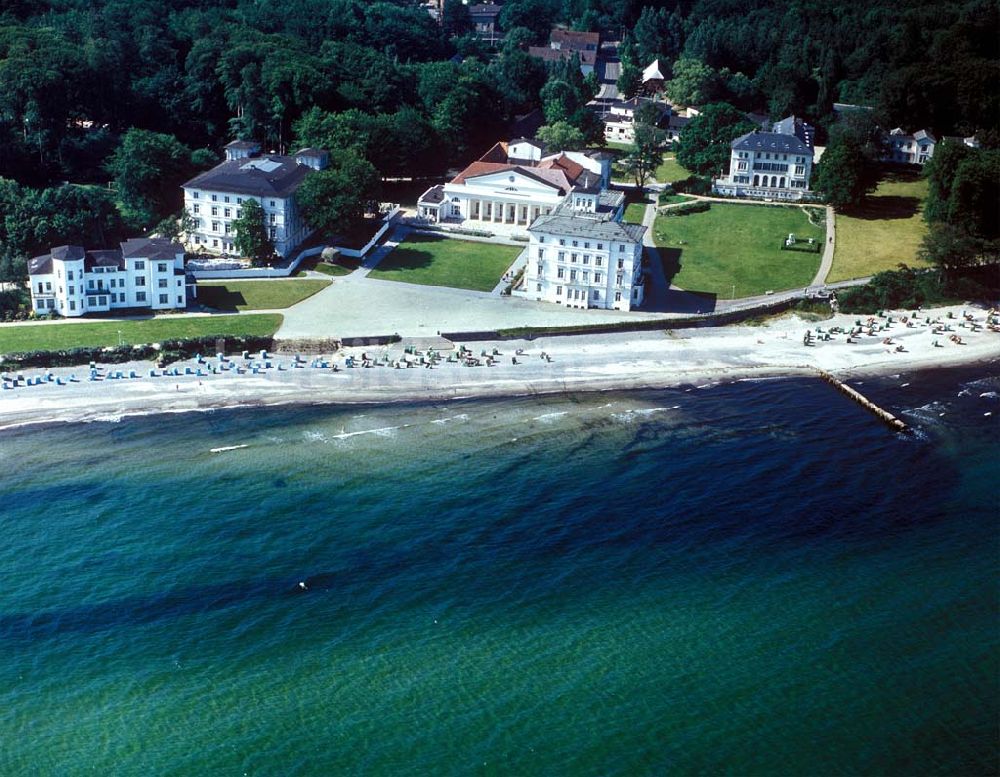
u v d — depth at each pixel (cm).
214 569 13688
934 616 13238
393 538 14488
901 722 11538
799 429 18250
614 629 12850
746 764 10956
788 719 11544
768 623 13038
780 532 14988
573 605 13250
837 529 15125
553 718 11475
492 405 18675
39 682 11738
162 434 17138
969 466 17112
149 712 11400
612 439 17612
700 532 14925
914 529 15188
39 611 12800
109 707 11450
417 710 11531
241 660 12144
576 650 12481
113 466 16100
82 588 13225
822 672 12238
